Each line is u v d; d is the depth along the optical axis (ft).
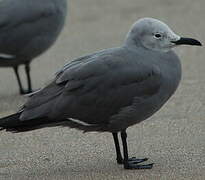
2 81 62.80
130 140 45.57
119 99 40.11
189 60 62.80
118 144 41.65
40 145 45.32
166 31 41.14
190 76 58.39
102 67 40.11
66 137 46.52
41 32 57.67
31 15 57.26
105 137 46.24
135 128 47.70
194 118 49.01
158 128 47.44
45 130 47.98
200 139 44.86
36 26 57.41
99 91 39.88
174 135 45.93
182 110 50.83
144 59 40.70
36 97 39.68
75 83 39.65
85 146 44.78
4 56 57.77
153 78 40.37
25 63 58.80
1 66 59.06
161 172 39.68
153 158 42.16
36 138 46.60
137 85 40.22
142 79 40.27
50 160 42.57
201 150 42.88
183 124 47.91
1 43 57.31
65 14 59.00
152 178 38.78
